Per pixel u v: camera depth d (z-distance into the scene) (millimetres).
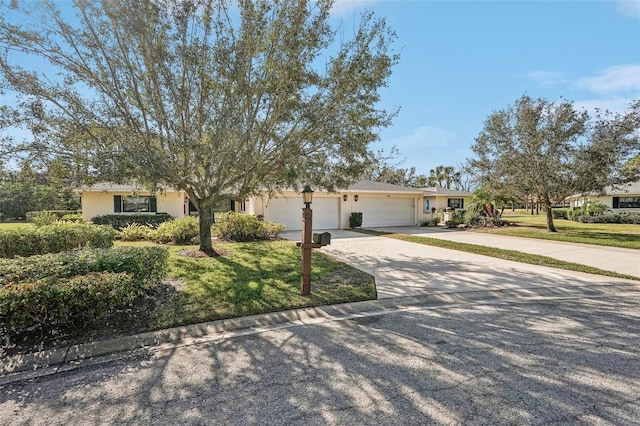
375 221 19516
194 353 3463
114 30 6242
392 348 3504
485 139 16203
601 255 9094
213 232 12656
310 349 3512
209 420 2350
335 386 2770
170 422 2336
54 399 2656
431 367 3070
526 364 3104
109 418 2398
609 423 2250
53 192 8680
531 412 2375
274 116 7012
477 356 3281
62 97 6172
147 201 17766
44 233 7633
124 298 3973
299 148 7707
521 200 17234
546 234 14148
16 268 4180
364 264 8000
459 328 4059
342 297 5211
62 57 6113
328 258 8641
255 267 7113
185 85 6746
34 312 3500
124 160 6117
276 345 3631
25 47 5750
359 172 8883
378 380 2854
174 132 6805
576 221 24000
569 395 2582
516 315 4527
